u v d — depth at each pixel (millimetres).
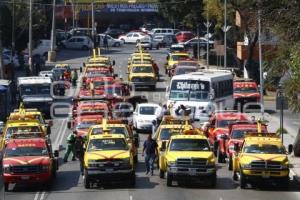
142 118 82750
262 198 49719
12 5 145000
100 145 54719
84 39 179125
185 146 54594
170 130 62531
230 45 141250
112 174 52844
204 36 188000
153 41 184000
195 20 158125
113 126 62438
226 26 120438
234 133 62188
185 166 52844
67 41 180250
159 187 53688
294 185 55156
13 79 120625
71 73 127250
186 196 50031
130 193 51281
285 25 50719
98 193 51562
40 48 163375
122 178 53156
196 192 51719
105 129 59656
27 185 55719
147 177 58281
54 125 89750
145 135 82188
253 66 123688
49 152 55375
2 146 62781
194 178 52938
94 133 61000
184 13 160750
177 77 86062
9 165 52938
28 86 97750
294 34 50688
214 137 67812
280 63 61562
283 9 50219
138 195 50438
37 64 136125
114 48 181750
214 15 133375
